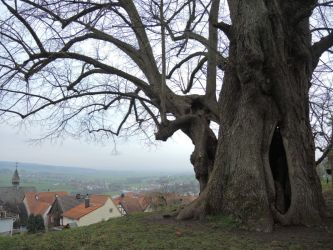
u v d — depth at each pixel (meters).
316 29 9.92
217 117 10.23
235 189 7.55
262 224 7.11
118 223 8.35
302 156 7.88
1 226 43.38
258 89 7.83
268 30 7.77
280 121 7.95
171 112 10.61
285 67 7.97
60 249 6.64
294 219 7.46
